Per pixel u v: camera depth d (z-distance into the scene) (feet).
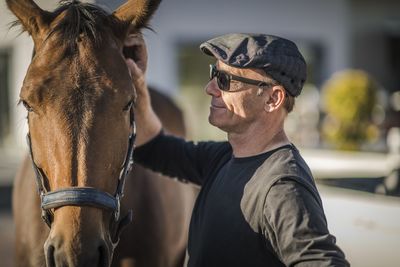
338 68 71.51
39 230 15.06
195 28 66.44
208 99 67.62
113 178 11.33
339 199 18.56
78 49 11.65
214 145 13.53
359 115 49.75
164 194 17.74
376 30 90.89
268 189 10.29
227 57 11.06
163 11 64.80
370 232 17.03
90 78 11.35
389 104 66.13
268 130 11.31
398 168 19.88
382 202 17.34
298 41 70.54
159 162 14.30
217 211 11.16
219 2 67.21
